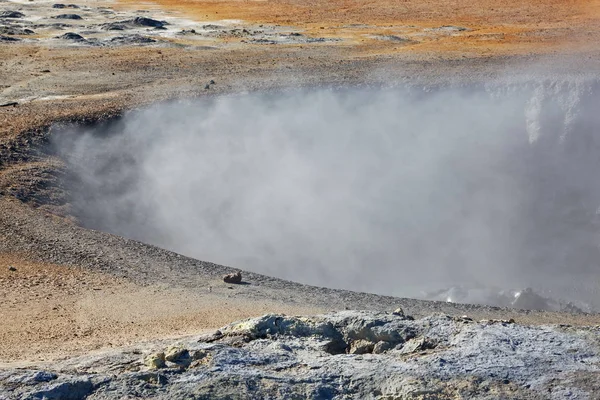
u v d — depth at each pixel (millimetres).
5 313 31109
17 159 54219
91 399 19812
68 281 35625
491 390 19781
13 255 38250
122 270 38062
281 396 19891
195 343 23281
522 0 134875
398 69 81438
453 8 129875
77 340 28047
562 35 104875
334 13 126875
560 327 23594
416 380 20125
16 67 82875
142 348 24422
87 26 108812
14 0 134500
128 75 79812
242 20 119938
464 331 22906
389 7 132000
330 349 23422
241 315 32125
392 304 36562
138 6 132625
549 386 19922
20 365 22969
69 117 63250
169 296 34594
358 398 20094
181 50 93062
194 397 19594
